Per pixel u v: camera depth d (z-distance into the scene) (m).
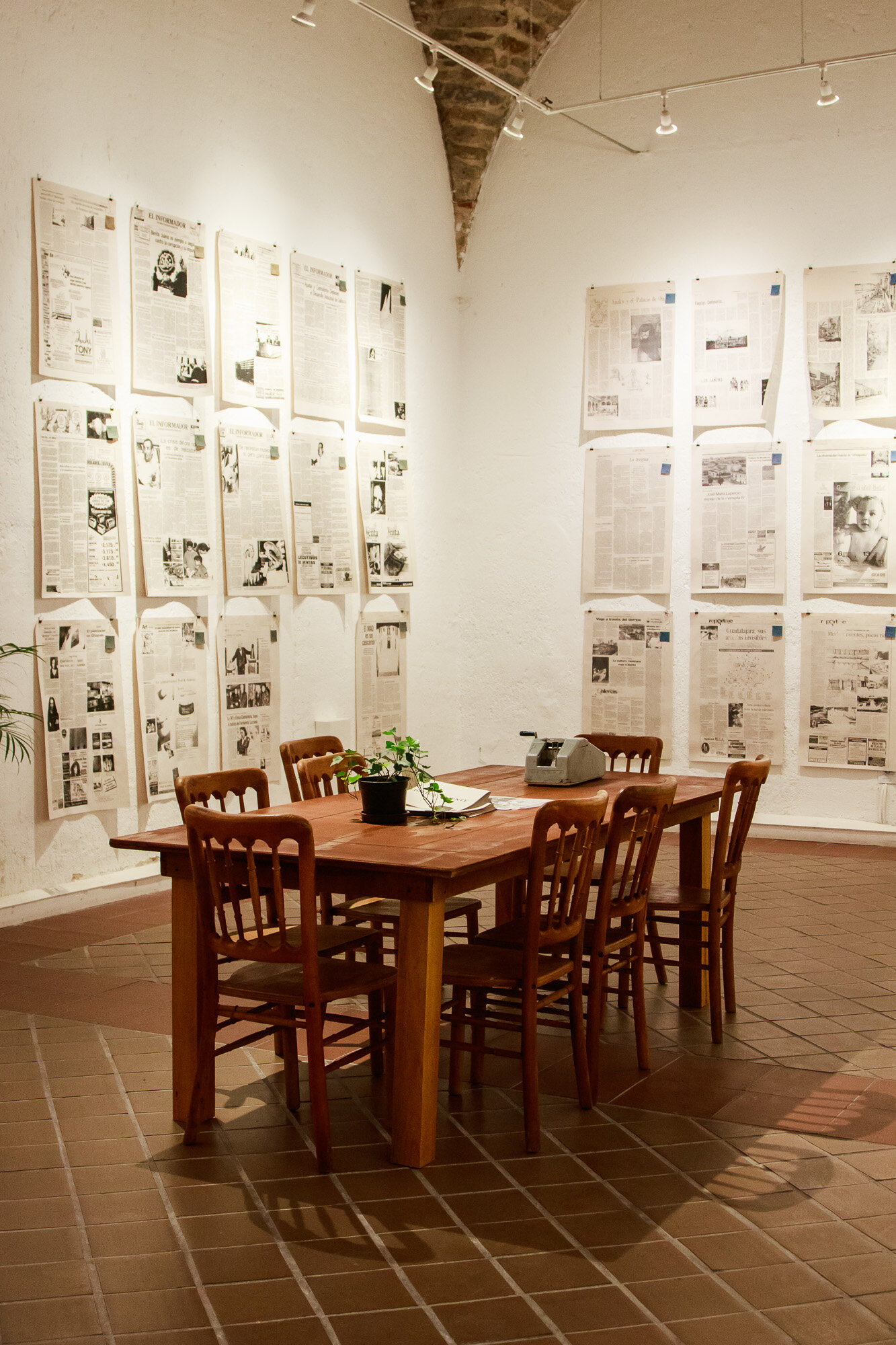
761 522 8.67
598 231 9.17
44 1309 2.65
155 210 6.85
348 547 8.47
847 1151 3.47
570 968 3.73
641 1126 3.65
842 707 8.48
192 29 7.07
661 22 8.89
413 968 3.36
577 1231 3.00
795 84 8.52
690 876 4.92
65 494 6.34
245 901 6.39
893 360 8.29
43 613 6.26
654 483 9.00
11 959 5.38
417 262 9.20
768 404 8.64
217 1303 2.67
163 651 6.94
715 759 8.86
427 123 9.26
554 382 9.37
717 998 4.41
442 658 9.59
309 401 8.05
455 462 9.70
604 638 9.20
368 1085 4.02
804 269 8.53
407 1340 2.54
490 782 5.07
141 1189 3.22
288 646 7.94
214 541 7.29
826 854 7.90
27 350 6.14
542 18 9.04
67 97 6.32
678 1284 2.75
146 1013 4.65
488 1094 3.93
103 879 6.55
